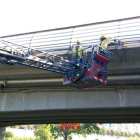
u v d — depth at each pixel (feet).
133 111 51.31
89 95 44.32
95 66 32.07
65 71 35.83
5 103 49.21
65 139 113.70
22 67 42.29
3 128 97.91
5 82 46.44
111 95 42.88
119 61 37.86
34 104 47.34
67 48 39.32
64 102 45.52
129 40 34.73
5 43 31.09
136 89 41.63
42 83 45.16
